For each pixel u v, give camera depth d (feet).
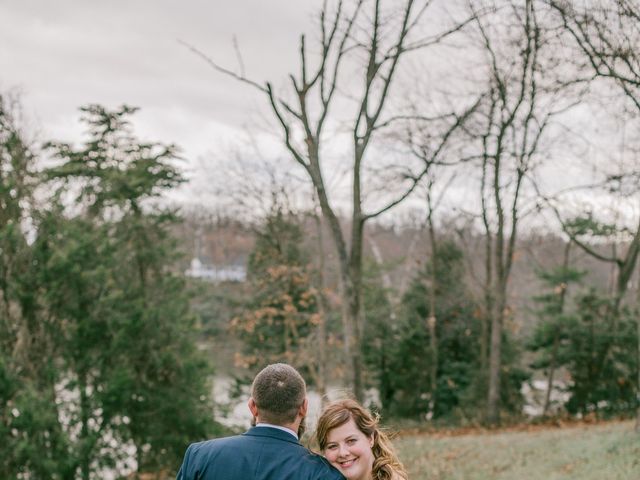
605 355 88.17
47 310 65.41
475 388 93.91
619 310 89.35
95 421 66.08
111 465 65.51
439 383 99.86
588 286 91.15
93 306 66.54
